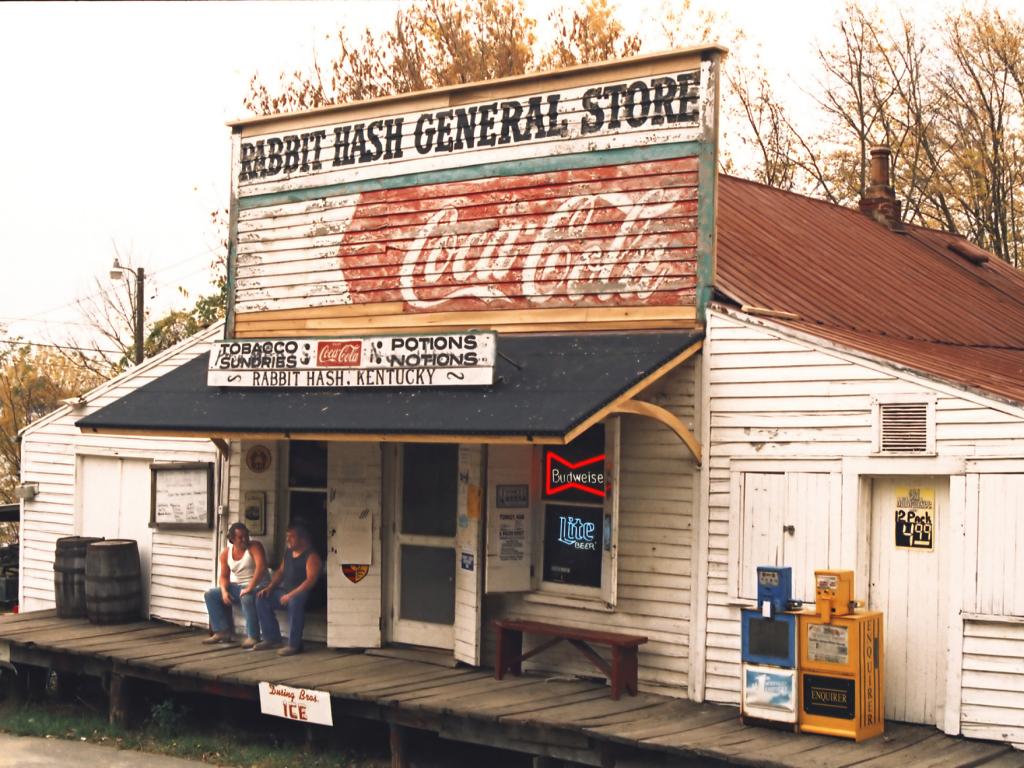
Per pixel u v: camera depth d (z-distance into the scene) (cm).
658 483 1171
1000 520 969
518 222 1300
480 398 1173
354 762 1184
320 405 1287
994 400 977
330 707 1153
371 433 1171
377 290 1409
